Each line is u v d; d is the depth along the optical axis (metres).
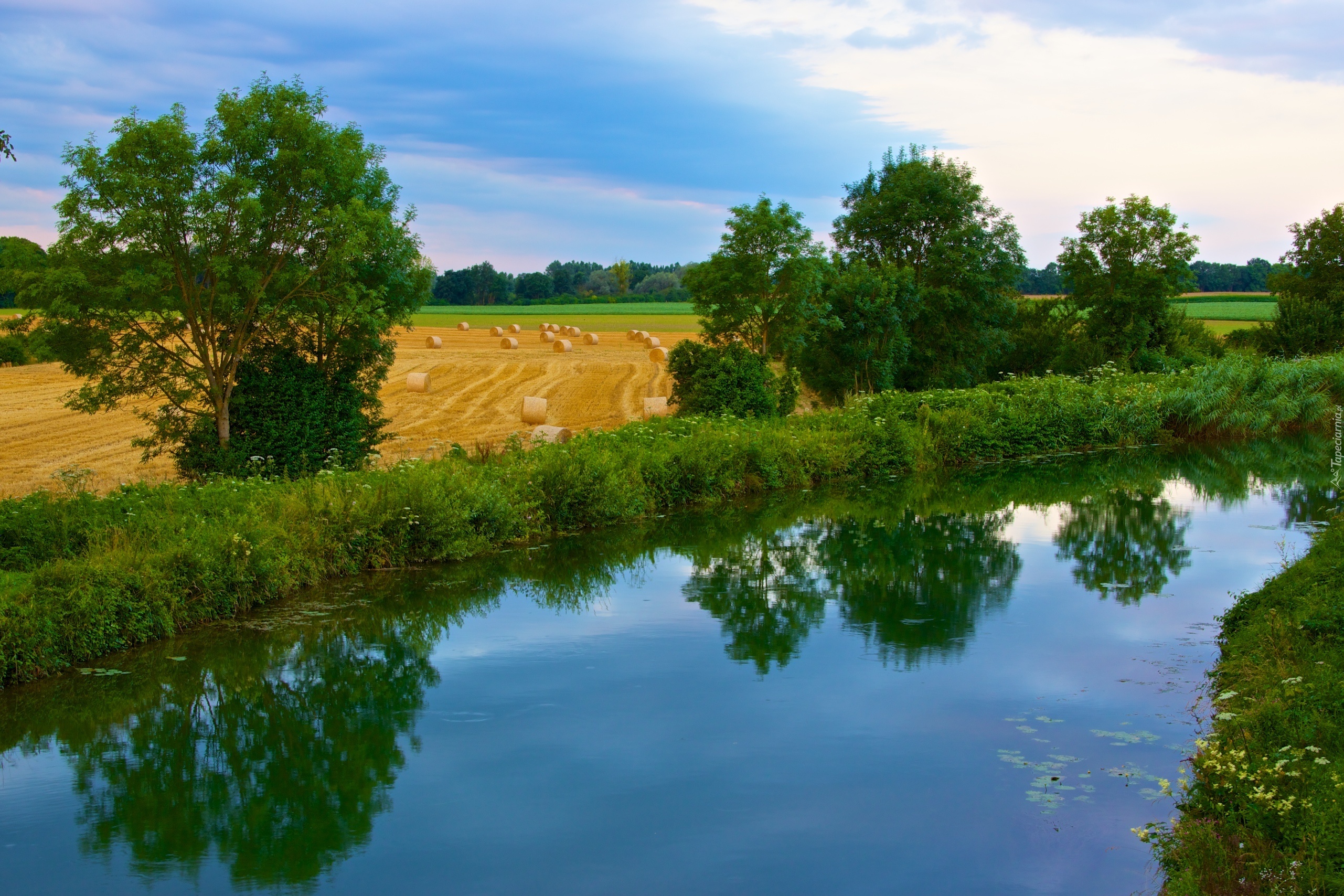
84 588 10.46
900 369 37.00
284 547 12.68
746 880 6.19
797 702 9.16
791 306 27.20
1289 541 15.51
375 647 11.03
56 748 8.66
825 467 22.05
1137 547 15.41
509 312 100.12
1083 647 10.55
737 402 24.95
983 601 12.53
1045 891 5.98
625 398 32.78
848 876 6.21
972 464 24.80
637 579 13.96
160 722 9.12
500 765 7.97
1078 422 27.27
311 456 18.09
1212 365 31.72
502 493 15.87
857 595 13.02
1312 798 5.71
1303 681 7.51
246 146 17.02
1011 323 42.00
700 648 10.85
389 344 19.81
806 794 7.32
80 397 17.09
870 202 41.28
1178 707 8.77
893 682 9.63
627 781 7.59
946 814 6.96
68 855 6.77
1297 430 30.02
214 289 16.73
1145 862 6.27
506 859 6.53
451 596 12.98
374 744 8.46
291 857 6.68
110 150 15.84
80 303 15.95
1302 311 42.22
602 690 9.61
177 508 12.98
